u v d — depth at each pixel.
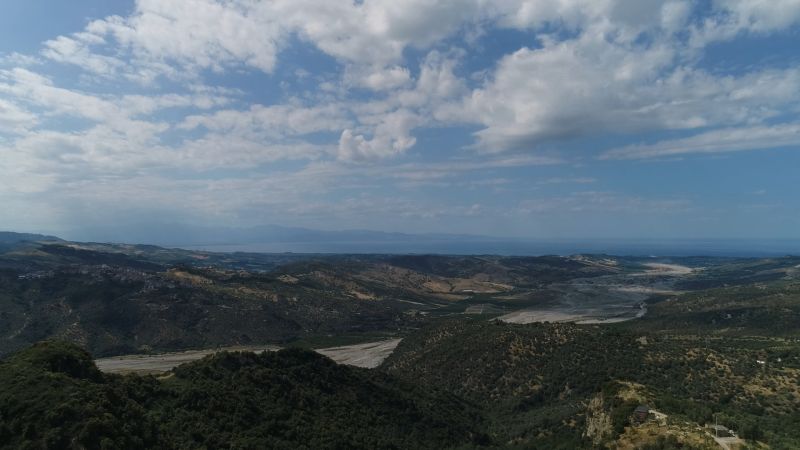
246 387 92.00
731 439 74.44
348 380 114.38
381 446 91.19
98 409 61.78
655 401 89.19
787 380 114.50
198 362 97.06
